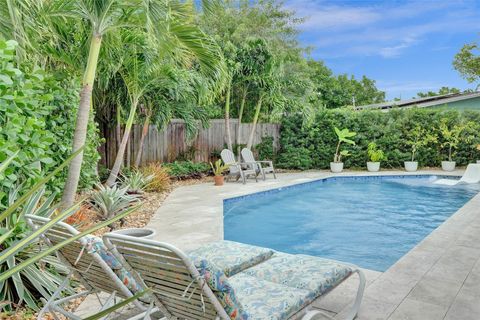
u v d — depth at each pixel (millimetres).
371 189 10961
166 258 1912
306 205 8797
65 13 4672
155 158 11797
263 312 2230
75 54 6227
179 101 9953
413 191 10594
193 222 5988
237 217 7633
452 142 13602
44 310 2449
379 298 3090
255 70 12148
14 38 3494
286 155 14086
